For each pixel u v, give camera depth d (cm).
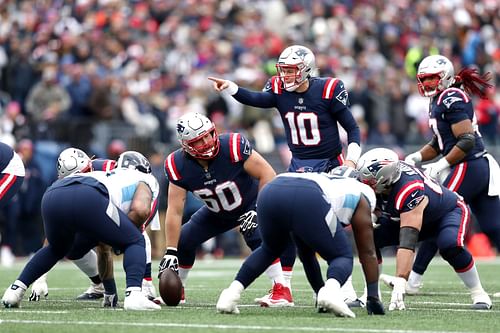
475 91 3003
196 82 5938
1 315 2233
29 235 5062
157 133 5619
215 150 2483
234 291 2258
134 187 2391
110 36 6244
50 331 1934
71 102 5506
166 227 2520
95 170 2683
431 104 2969
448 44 7194
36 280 2481
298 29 7125
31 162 4975
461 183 2927
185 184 2527
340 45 6862
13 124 5147
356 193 2175
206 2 6906
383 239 2503
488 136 6116
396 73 6619
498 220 2962
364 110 6009
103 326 2006
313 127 2825
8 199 2731
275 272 2580
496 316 2242
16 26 6147
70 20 6456
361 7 7638
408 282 2944
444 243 2408
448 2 7788
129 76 5891
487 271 4088
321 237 2139
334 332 1922
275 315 2241
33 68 5622
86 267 2709
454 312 2325
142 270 2355
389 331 1936
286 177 2181
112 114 5531
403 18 7575
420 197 2369
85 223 2298
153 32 6531
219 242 5559
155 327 1992
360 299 2534
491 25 7738
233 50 6500
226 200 2559
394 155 2359
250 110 5697
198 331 1936
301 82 2791
